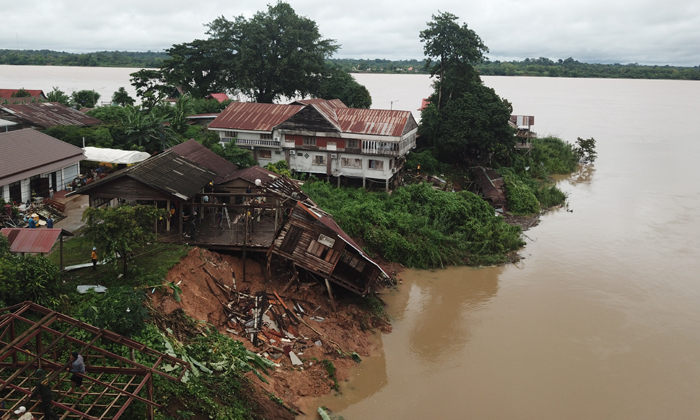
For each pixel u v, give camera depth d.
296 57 71.50
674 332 30.56
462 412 23.17
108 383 16.81
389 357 27.17
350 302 31.06
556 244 44.53
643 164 79.75
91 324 20.02
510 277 37.72
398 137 49.69
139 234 24.28
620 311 32.91
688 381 26.00
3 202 30.91
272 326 27.19
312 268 29.81
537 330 30.33
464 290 35.44
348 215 40.19
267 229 33.28
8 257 21.31
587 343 29.12
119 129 51.44
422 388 24.72
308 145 52.41
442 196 46.47
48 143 38.78
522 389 24.94
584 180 69.12
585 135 107.12
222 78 74.25
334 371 25.05
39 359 16.62
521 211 52.72
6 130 49.00
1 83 170.12
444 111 62.19
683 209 55.53
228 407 20.09
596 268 39.50
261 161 54.41
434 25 65.44
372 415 22.61
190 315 24.45
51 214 33.69
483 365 26.73
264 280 30.53
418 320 31.17
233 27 74.25
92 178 41.31
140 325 20.86
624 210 55.09
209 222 33.94
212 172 35.25
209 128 54.31
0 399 14.91
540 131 110.44
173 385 19.47
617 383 25.64
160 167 31.78
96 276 24.59
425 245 39.75
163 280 24.80
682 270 39.38
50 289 21.16
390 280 35.97
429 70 69.94
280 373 23.97
